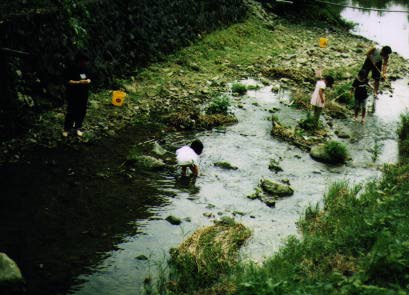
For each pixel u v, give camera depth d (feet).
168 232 24.20
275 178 31.37
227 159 33.55
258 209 27.30
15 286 19.02
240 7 76.07
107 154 32.19
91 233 23.47
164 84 46.98
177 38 56.95
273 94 49.11
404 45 82.12
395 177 30.63
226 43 64.13
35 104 35.04
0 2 35.65
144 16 51.19
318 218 25.81
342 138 39.47
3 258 19.40
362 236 22.00
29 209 24.88
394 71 62.75
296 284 18.42
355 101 43.21
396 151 37.50
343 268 20.02
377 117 45.37
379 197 27.53
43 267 20.61
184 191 28.60
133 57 48.29
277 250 23.25
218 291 19.13
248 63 58.44
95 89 41.98
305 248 22.11
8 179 27.45
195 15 62.44
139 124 37.93
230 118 40.60
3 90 32.17
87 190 27.43
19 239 22.36
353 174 32.86
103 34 44.01
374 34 90.68
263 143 36.94
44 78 36.58
